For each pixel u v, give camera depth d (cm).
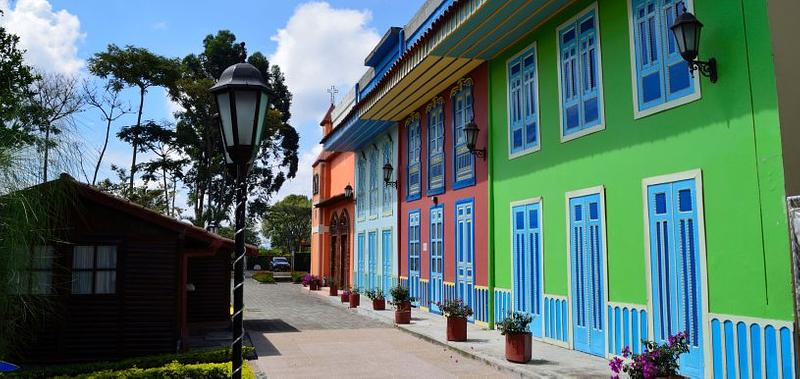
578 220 973
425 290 1644
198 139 3888
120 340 989
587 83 961
